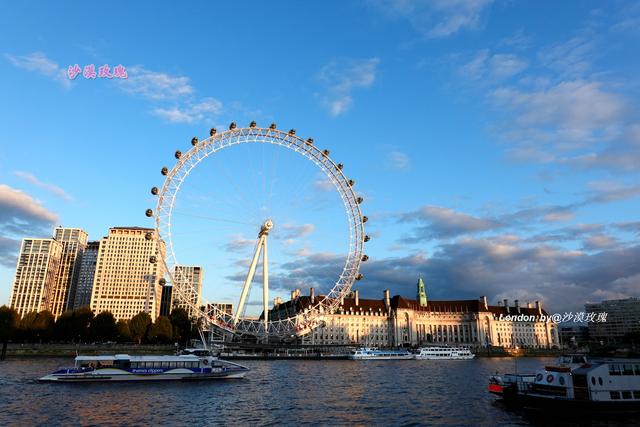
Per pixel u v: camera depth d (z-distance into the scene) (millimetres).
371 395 80312
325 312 163000
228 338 180500
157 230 133375
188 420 58219
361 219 160000
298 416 61219
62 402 69250
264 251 170125
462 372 128375
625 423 58000
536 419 60438
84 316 199000
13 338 192000
